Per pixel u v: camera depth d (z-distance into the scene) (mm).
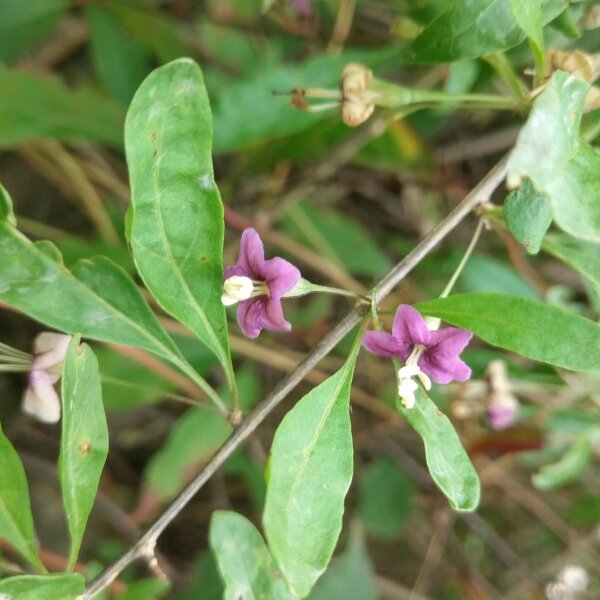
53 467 305
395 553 352
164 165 163
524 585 362
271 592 170
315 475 156
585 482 349
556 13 172
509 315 158
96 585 163
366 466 330
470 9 172
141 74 271
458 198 302
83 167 289
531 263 316
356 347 163
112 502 295
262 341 281
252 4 276
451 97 187
